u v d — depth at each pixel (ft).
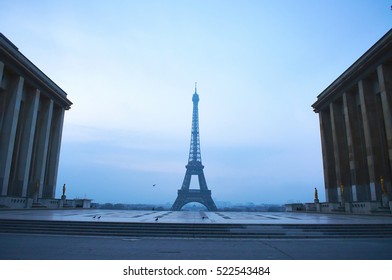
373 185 167.32
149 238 71.72
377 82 177.27
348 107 199.93
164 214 159.43
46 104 215.51
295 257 48.29
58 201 206.39
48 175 224.74
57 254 47.73
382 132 173.06
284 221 100.12
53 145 231.09
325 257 48.29
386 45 154.40
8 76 176.65
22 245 56.13
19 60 171.32
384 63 163.12
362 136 194.70
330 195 225.97
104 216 119.14
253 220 105.70
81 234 74.79
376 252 53.21
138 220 96.32
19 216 101.50
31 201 171.22
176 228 79.51
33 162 205.26
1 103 172.14
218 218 119.96
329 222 94.89
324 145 237.66
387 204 151.74
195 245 61.21
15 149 184.55
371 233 79.82
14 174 181.16
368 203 156.66
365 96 179.63
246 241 68.64
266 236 74.43
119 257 46.62
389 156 155.43
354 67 185.37
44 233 75.41
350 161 194.49
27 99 194.18
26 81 187.01
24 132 189.26
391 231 81.10
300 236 74.54
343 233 78.48
